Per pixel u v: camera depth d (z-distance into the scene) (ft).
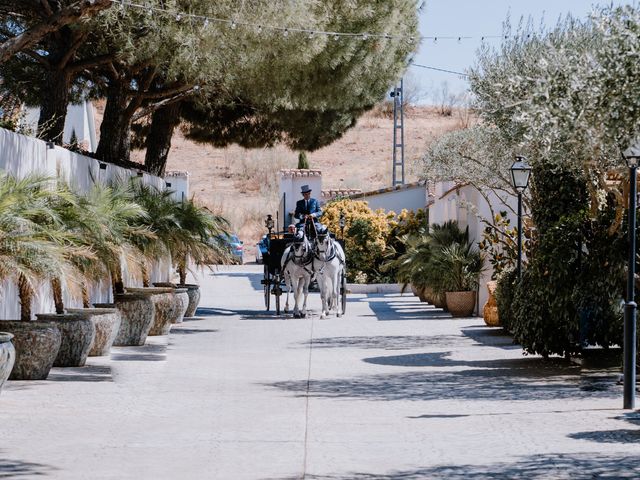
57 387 48.47
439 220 134.92
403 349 69.82
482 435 37.09
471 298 98.63
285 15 69.46
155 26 64.54
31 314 56.44
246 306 116.16
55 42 75.72
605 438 36.29
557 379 53.62
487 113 63.67
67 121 147.54
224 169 310.86
